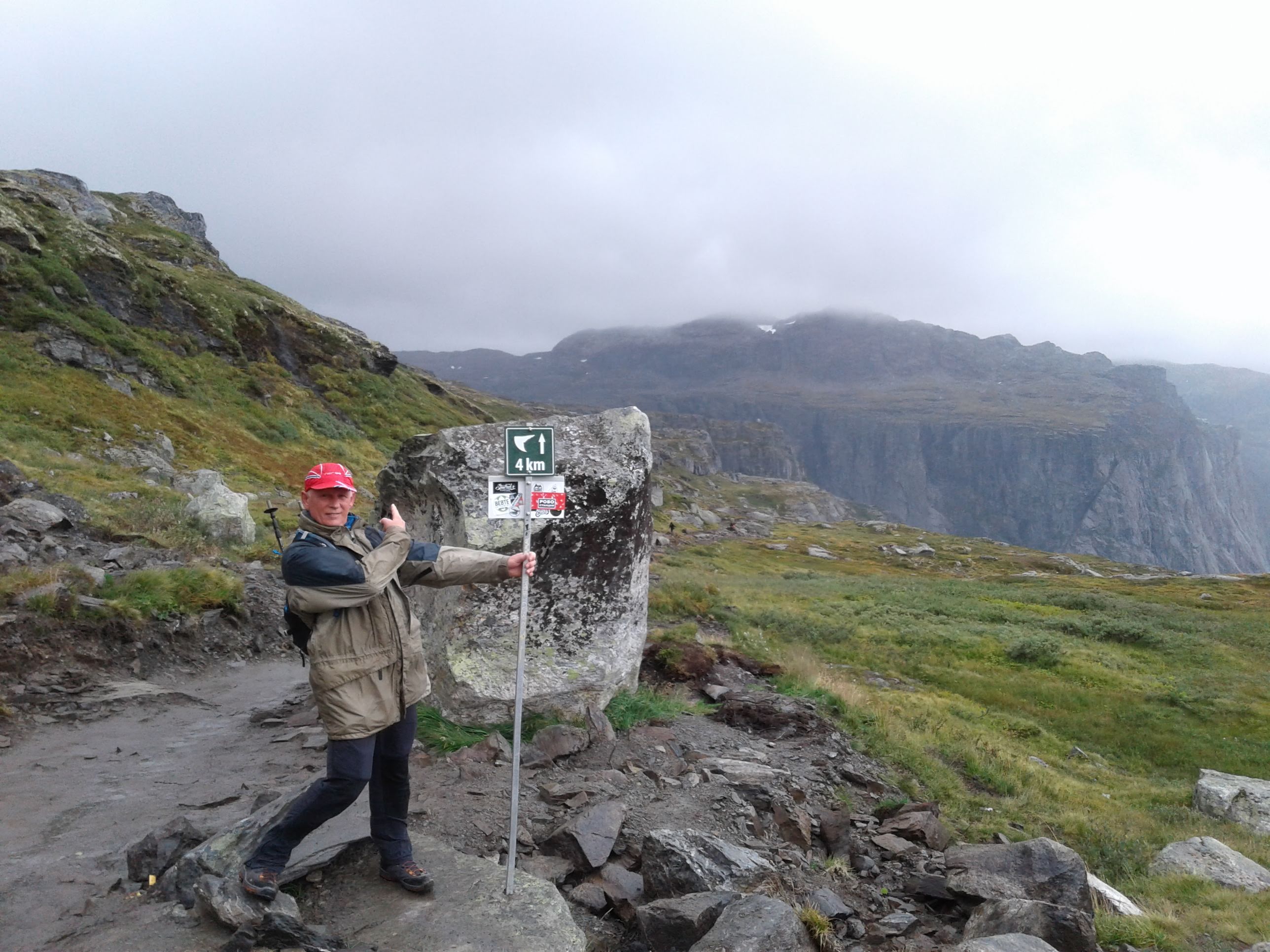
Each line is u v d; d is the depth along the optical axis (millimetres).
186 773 7723
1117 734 20625
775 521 152500
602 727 8094
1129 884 9820
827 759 10086
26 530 15383
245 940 3922
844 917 5855
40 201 65250
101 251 56812
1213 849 10797
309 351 69188
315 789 4121
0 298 45906
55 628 11430
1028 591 47656
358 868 4805
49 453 28922
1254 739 20641
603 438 8680
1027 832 10461
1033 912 5523
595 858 5562
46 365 41938
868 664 23703
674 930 4656
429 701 8258
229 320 62062
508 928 4320
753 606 27750
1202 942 7477
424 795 6297
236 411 51031
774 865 6203
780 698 12047
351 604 4031
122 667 11688
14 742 8664
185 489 29453
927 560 92438
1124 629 33312
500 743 7340
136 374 47625
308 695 10500
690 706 11094
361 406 66312
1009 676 24812
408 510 9125
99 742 8805
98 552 15969
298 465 46469
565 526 8180
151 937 4062
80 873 5414
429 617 8594
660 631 16094
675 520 115500
